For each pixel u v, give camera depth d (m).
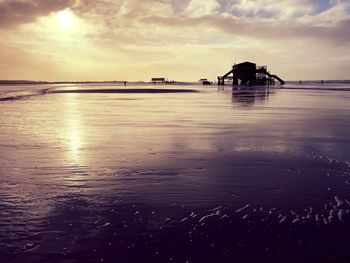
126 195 6.97
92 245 4.91
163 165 9.34
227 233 5.27
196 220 5.76
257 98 46.97
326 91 76.44
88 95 58.22
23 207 6.32
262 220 5.74
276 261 4.48
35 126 17.59
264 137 13.92
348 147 11.74
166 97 51.28
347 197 6.82
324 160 9.86
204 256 4.61
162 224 5.61
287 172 8.63
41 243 4.97
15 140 13.34
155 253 4.70
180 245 4.91
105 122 19.39
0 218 5.81
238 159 10.02
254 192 7.13
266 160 9.89
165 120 20.39
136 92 73.81
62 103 36.91
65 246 4.88
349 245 4.88
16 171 8.76
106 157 10.34
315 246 4.86
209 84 197.50
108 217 5.89
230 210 6.18
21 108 29.80
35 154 10.80
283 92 69.06
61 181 7.91
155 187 7.48
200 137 13.96
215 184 7.67
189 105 34.00
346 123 18.69
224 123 18.83
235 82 123.62
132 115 23.55
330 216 5.89
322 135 14.39
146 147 11.88
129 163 9.58
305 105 33.44
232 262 4.46
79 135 14.60
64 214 6.01
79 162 9.72
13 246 4.88
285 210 6.16
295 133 14.97
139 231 5.36
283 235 5.20
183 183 7.75
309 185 7.57
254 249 4.78
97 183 7.77
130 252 4.72
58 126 17.59
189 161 9.80
